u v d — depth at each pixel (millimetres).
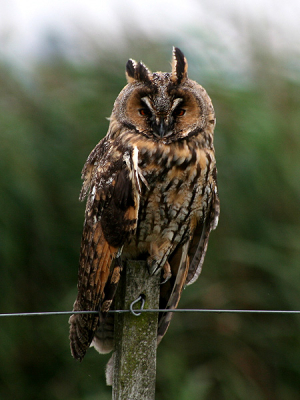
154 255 6477
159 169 6070
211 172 6371
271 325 9875
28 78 10578
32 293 9781
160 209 6234
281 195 10031
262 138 9961
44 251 9742
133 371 5121
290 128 10266
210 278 9953
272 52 10695
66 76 10625
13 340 9531
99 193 5898
